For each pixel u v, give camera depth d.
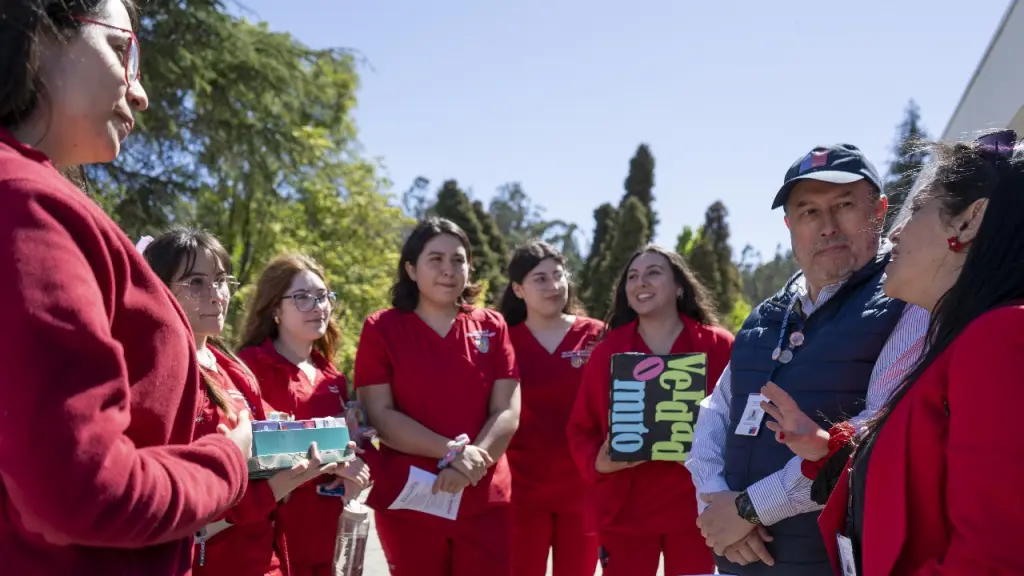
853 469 1.90
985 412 1.41
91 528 1.11
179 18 12.98
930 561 1.53
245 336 3.91
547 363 4.86
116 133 1.47
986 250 1.57
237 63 14.16
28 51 1.30
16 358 1.07
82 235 1.22
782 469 2.57
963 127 7.01
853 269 2.73
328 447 2.94
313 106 16.47
